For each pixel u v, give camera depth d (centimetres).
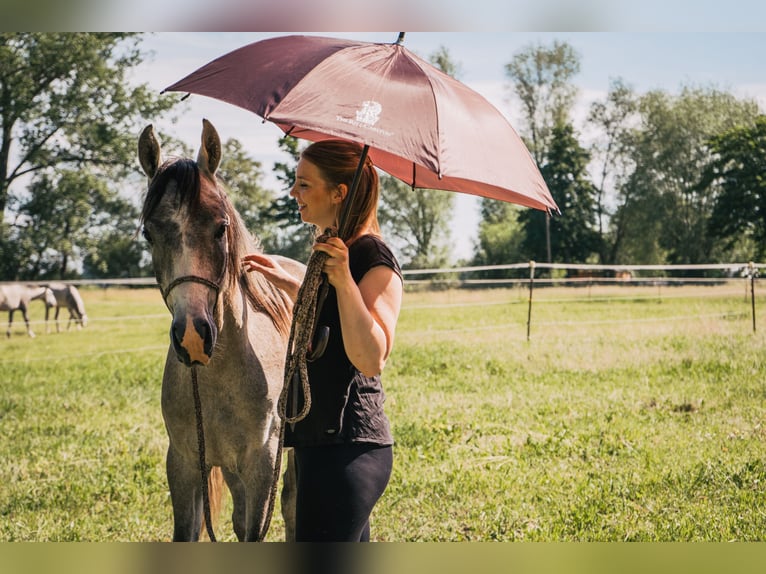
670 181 4884
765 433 609
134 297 3234
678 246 4891
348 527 231
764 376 836
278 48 236
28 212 3456
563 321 1605
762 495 464
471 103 240
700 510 443
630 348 1078
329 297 235
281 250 4225
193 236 245
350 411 234
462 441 603
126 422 713
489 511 446
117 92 3462
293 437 238
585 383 832
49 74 3403
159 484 517
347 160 241
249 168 4150
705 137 4772
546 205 237
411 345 1174
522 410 704
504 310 2070
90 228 3553
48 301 1894
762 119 4647
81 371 1068
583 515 434
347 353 219
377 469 235
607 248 5206
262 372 298
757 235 4716
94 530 430
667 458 545
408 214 4691
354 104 211
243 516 312
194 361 241
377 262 231
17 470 552
